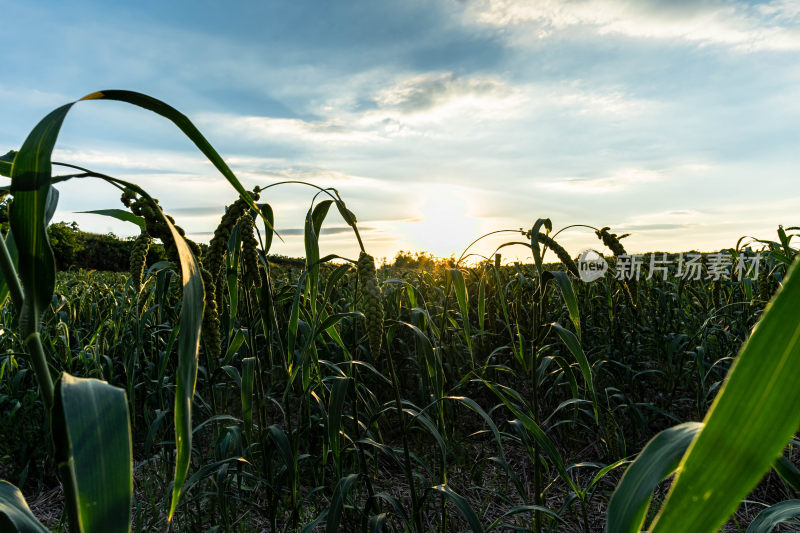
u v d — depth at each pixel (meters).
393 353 5.38
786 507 1.26
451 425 4.52
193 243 1.45
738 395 0.42
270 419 4.58
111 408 0.81
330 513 2.06
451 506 3.50
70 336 4.75
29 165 0.93
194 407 3.56
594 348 5.29
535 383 2.79
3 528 1.02
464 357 5.34
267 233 2.45
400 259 8.67
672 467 0.76
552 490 3.86
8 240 1.35
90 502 0.74
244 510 3.40
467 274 6.36
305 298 2.75
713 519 0.43
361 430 3.46
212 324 1.45
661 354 5.17
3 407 4.20
